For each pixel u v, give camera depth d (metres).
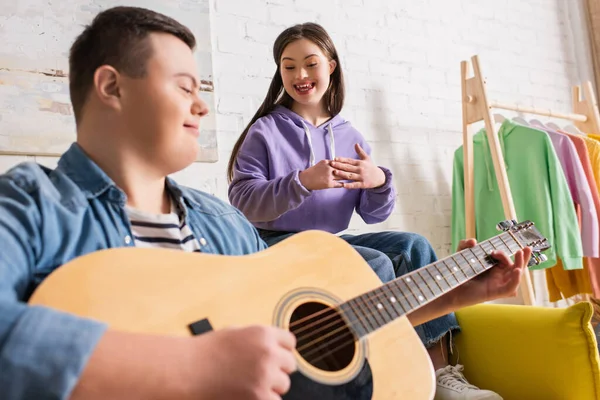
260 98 2.10
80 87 0.81
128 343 0.51
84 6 1.76
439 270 1.00
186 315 0.66
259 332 0.56
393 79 2.48
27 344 0.48
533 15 3.04
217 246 0.96
